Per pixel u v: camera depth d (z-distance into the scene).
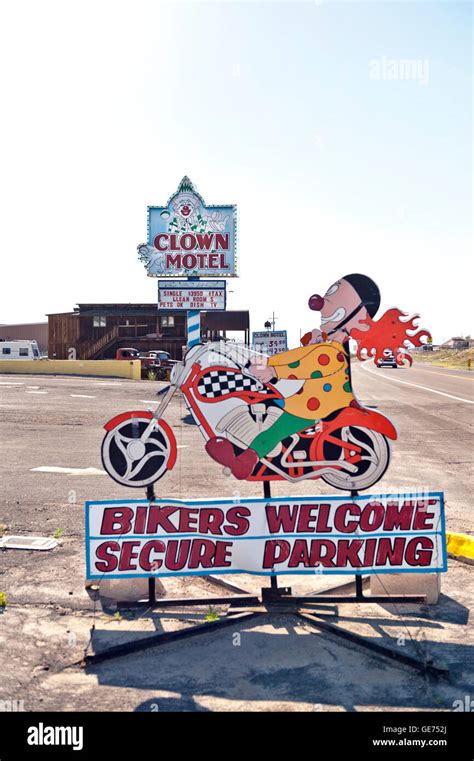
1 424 17.36
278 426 5.85
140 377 36.59
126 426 5.84
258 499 5.86
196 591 6.32
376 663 4.88
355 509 5.85
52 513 8.69
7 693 4.41
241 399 5.87
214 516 5.84
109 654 4.88
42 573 6.63
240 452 5.86
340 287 5.82
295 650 5.08
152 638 5.08
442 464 12.72
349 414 5.83
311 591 6.29
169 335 51.44
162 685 4.54
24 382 30.30
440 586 6.40
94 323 52.00
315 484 10.41
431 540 5.86
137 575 5.81
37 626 5.45
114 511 5.80
